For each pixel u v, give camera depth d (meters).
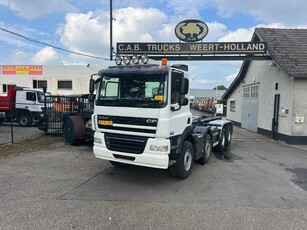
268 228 4.01
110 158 5.96
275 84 13.86
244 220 4.26
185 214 4.44
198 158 7.40
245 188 5.80
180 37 13.50
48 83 31.64
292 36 15.16
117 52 13.24
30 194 5.23
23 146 10.23
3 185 5.74
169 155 5.86
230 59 13.33
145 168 7.28
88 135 10.29
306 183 6.24
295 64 12.43
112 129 5.91
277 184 6.12
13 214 4.35
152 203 4.89
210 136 8.65
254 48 13.02
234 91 21.62
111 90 5.99
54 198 5.04
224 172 7.12
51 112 12.77
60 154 8.86
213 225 4.07
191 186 5.89
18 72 31.59
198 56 13.26
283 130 12.89
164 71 5.48
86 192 5.40
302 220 4.29
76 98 12.02
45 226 3.96
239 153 9.91
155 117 5.40
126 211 4.52
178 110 5.96
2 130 15.38
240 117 19.94
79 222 4.11
